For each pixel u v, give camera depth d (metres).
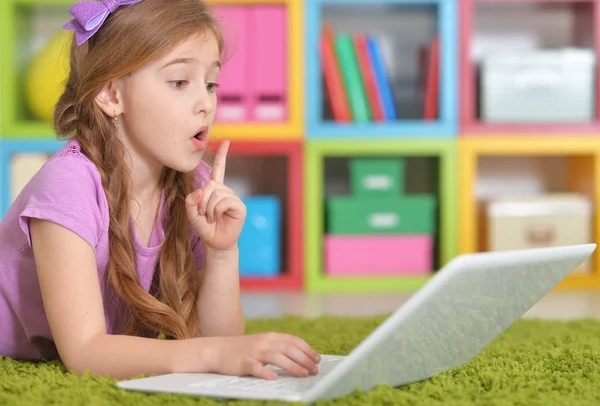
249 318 2.10
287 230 3.51
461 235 3.12
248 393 0.98
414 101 3.49
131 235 1.30
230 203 1.27
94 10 1.25
